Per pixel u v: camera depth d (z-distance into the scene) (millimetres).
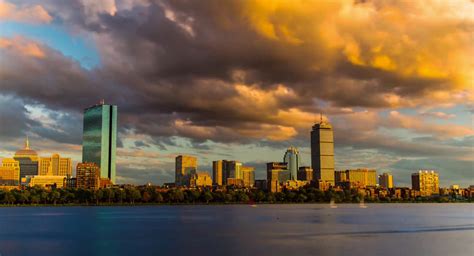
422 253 147750
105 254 151000
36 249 163750
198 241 182875
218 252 151875
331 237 195250
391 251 151500
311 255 143750
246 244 171125
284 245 167500
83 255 149250
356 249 156375
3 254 153000
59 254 152000
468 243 174000
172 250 157250
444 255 144000
